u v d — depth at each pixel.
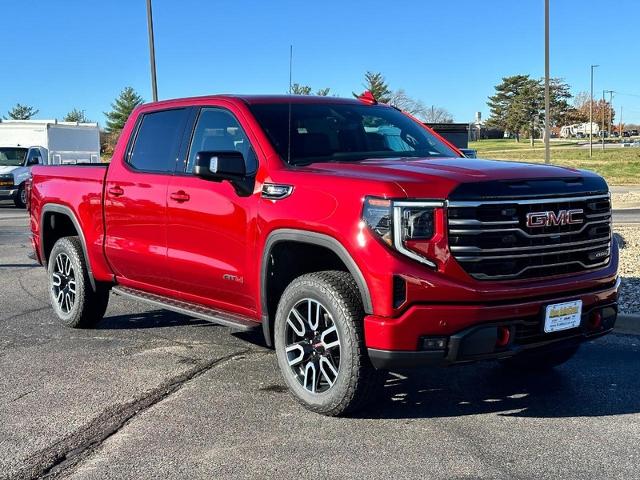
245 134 5.34
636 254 10.55
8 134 26.56
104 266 6.70
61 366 5.86
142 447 4.23
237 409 4.84
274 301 5.05
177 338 6.75
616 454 4.09
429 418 4.67
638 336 6.74
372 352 4.23
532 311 4.32
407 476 3.81
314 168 4.86
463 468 3.90
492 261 4.23
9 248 13.48
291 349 4.79
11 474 3.89
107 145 66.19
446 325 4.14
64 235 7.68
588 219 4.62
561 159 58.91
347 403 4.46
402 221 4.12
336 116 5.72
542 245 4.38
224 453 4.12
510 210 4.26
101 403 4.97
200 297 5.75
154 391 5.21
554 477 3.79
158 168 6.02
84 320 7.04
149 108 6.39
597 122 141.62
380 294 4.16
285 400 5.01
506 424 4.56
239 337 6.79
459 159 5.10
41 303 8.46
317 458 4.04
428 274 4.11
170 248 5.78
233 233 5.16
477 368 5.81
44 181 7.46
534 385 5.37
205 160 4.93
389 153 5.54
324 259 5.02
